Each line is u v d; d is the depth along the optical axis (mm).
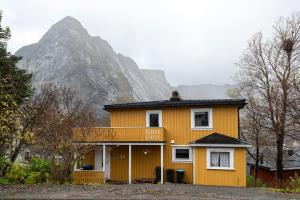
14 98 22500
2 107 19328
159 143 27094
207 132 27547
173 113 28562
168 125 28562
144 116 29344
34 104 22562
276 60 34031
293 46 33281
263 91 34656
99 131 27562
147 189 17719
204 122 27812
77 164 28062
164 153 28297
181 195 15680
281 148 32500
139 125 29391
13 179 19625
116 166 29266
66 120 23281
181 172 26984
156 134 27281
